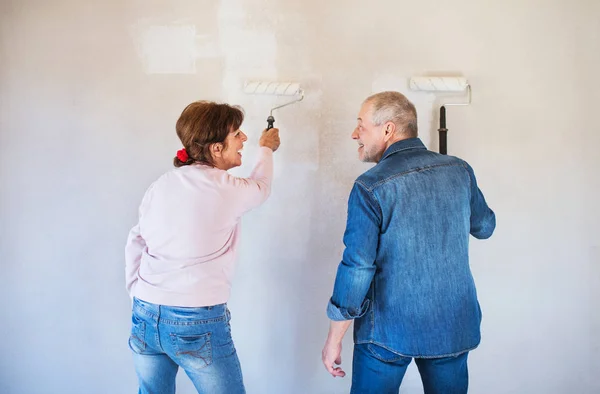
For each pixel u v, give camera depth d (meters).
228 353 1.42
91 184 1.88
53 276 1.92
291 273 1.89
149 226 1.41
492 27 1.79
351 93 1.82
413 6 1.79
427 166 1.37
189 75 1.83
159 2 1.82
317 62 1.81
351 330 1.92
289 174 1.85
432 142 1.82
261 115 1.83
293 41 1.81
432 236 1.34
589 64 1.80
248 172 1.85
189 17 1.82
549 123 1.82
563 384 1.91
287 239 1.88
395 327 1.36
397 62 1.80
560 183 1.84
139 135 1.86
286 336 1.92
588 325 1.88
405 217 1.33
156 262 1.39
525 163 1.83
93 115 1.86
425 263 1.34
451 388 1.41
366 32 1.80
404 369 1.44
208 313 1.37
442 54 1.80
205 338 1.37
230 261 1.44
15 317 1.94
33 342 1.95
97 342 1.94
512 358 1.90
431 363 1.40
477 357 1.91
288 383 1.94
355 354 1.47
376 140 1.45
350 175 1.85
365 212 1.34
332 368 1.46
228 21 1.82
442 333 1.35
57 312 1.93
